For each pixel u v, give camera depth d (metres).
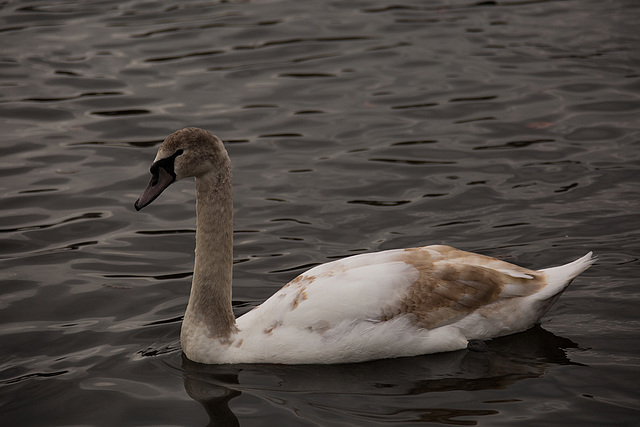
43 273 11.25
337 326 8.92
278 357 8.98
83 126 16.16
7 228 12.52
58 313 10.27
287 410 8.09
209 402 8.30
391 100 17.11
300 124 16.19
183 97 17.36
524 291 9.38
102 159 14.88
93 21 21.64
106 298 10.63
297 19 21.59
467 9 22.06
